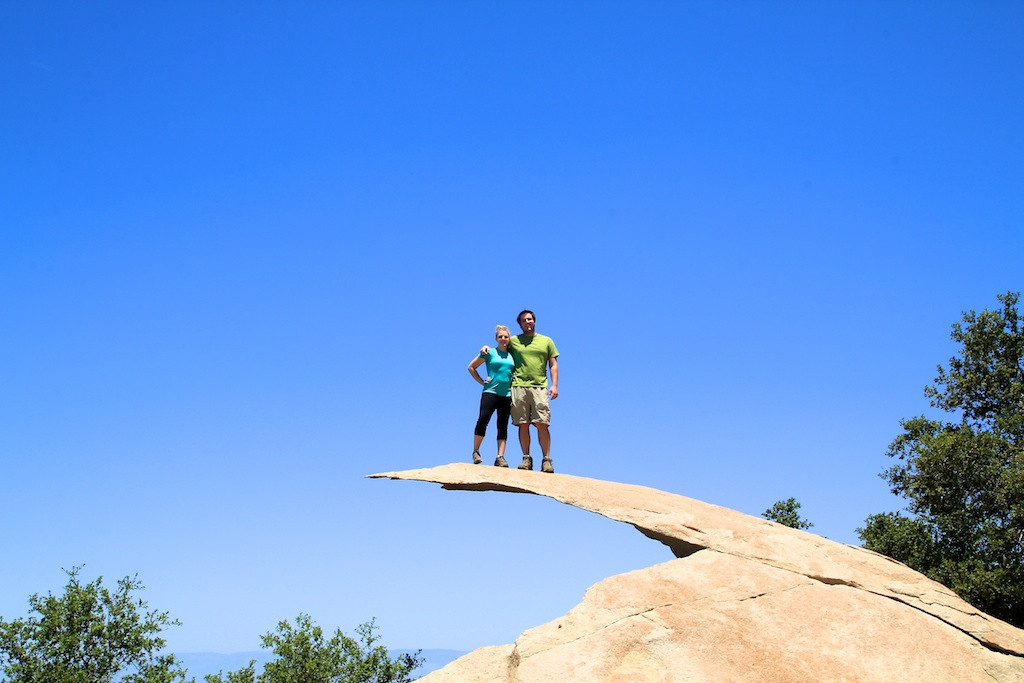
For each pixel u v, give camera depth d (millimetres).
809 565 8906
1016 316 23672
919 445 22156
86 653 22969
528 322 11203
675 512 9586
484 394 11000
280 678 25766
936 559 21172
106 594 23969
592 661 7371
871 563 9406
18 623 22766
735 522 9656
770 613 8023
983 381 23375
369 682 26641
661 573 8500
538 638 7812
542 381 11047
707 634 7660
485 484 9672
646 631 7668
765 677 7281
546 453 10977
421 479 9625
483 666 7352
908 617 8266
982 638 8406
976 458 20750
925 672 7586
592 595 8234
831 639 7793
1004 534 20047
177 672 23453
